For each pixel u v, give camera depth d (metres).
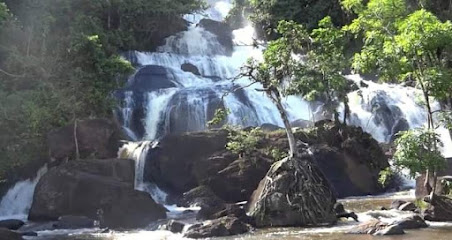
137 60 49.50
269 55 26.97
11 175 32.59
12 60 37.09
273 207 23.16
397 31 25.66
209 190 30.47
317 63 30.73
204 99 41.75
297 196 23.19
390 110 44.19
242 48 57.94
